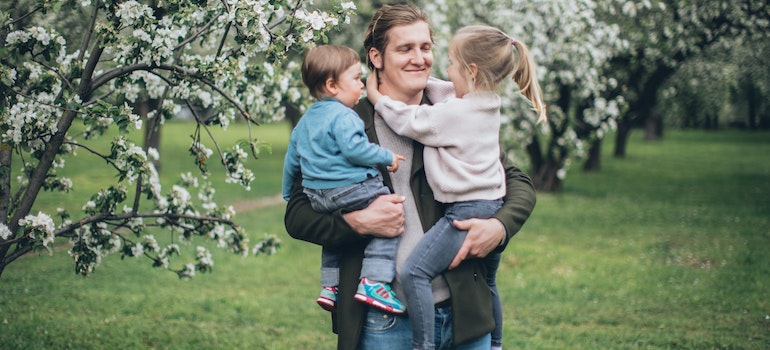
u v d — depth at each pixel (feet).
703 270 29.86
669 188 60.75
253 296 25.89
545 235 38.81
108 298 24.63
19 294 24.67
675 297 25.61
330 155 8.82
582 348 19.79
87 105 12.60
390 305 8.61
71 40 17.38
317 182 8.91
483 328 8.75
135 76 13.48
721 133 146.72
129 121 12.12
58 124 12.48
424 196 8.93
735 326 21.83
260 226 40.55
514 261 32.14
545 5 34.76
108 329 20.80
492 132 8.93
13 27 13.04
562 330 21.88
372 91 9.29
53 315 22.18
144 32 12.10
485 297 8.95
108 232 14.11
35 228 12.11
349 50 9.30
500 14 38.37
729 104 61.36
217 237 15.33
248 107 15.11
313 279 29.25
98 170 58.90
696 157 94.38
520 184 9.44
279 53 12.10
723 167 80.23
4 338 19.19
